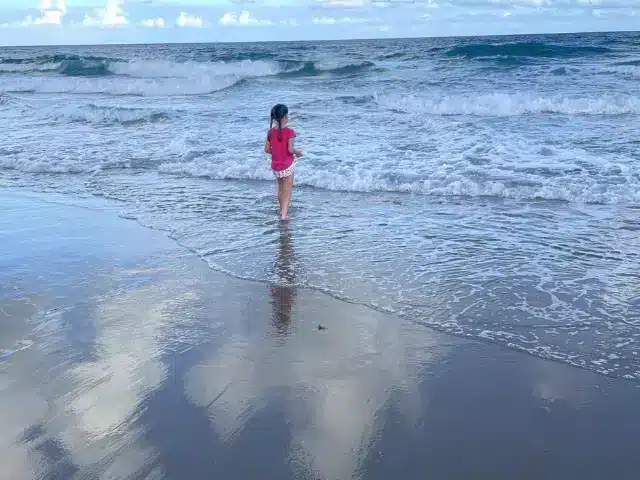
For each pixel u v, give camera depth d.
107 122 18.11
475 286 5.74
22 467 3.12
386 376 4.08
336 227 8.01
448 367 4.19
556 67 25.89
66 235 7.88
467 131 14.02
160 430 3.45
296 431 3.42
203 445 3.30
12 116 20.03
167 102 22.16
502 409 3.64
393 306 5.33
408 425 3.48
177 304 5.48
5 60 42.44
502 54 32.75
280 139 8.30
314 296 5.64
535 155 11.53
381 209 8.91
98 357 4.42
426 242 7.22
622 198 8.86
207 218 8.65
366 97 19.81
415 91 21.58
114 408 3.70
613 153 11.35
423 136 13.71
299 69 30.05
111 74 34.12
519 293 5.54
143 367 4.25
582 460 3.15
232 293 5.76
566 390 3.85
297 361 4.32
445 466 3.11
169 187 10.78
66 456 3.21
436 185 10.03
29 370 4.23
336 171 11.05
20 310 5.38
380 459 3.17
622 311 5.08
